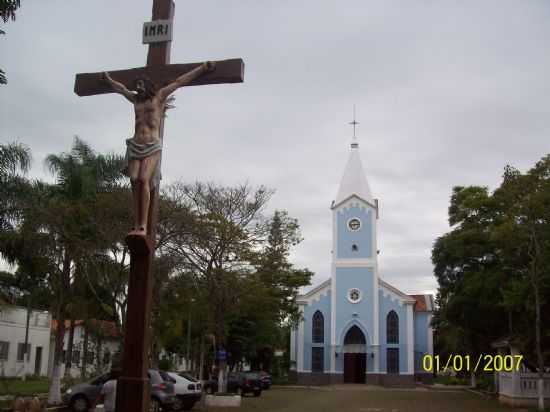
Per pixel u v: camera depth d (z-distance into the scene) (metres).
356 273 50.19
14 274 26.17
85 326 29.50
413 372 47.66
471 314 32.12
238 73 7.21
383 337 48.84
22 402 12.59
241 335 40.25
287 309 38.72
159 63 7.46
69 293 23.58
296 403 27.94
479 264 32.59
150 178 6.87
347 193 51.91
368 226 51.00
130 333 6.62
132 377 6.50
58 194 22.86
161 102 7.13
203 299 25.78
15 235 21.75
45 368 41.91
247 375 34.03
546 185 24.56
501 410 25.11
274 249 31.75
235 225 24.81
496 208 31.27
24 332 39.06
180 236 23.20
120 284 22.19
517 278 28.02
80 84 7.68
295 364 50.75
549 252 23.83
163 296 25.36
